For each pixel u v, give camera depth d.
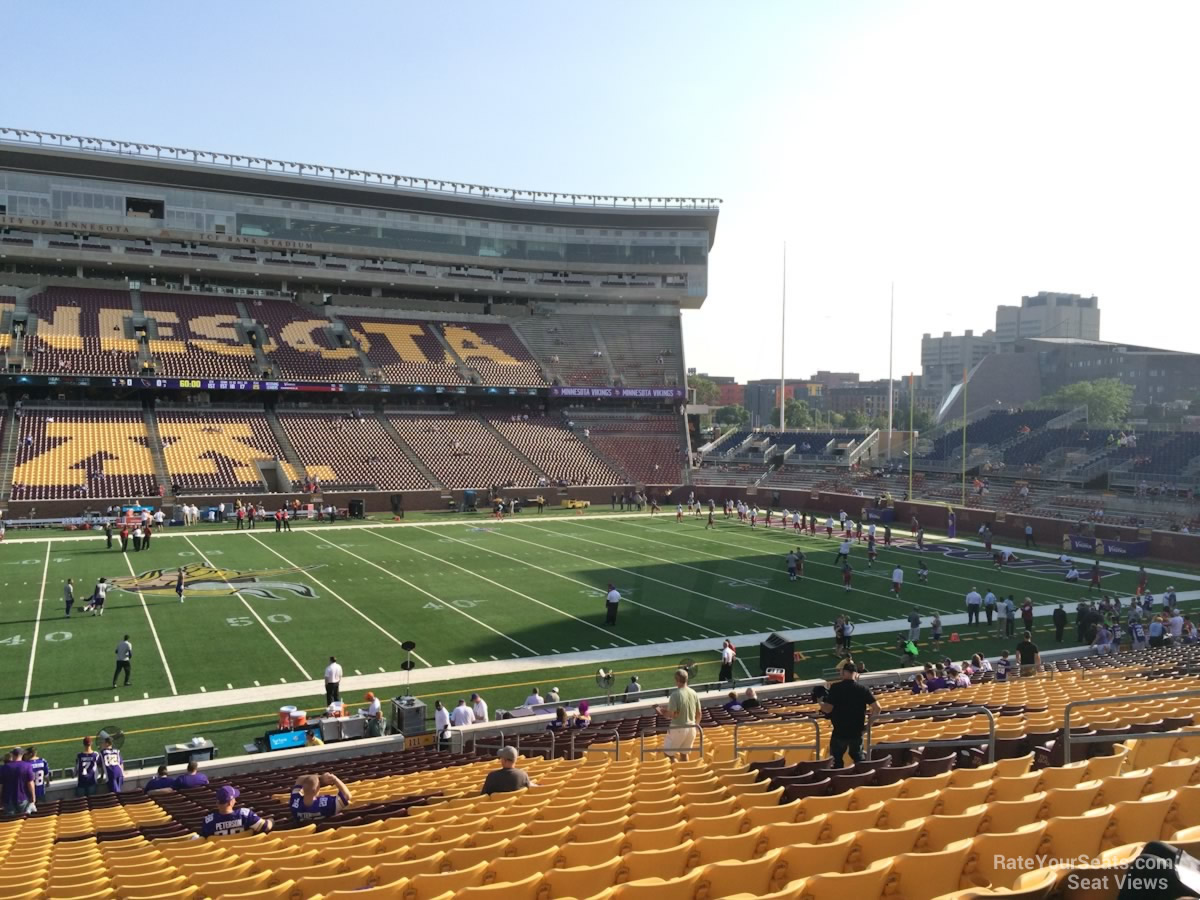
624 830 8.09
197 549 46.00
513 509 64.50
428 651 29.06
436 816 10.30
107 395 65.12
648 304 88.88
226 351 68.19
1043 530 53.19
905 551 49.97
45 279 70.50
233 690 25.05
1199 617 35.31
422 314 81.69
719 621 33.56
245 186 74.62
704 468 81.50
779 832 6.92
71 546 46.12
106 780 18.47
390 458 66.31
